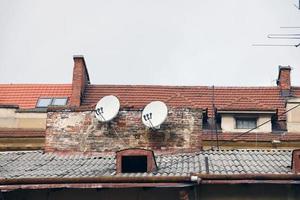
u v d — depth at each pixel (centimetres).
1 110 3528
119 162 2012
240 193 1881
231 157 2156
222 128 3397
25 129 3441
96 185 1878
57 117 2498
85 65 3828
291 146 3203
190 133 2448
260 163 2056
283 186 1878
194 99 3722
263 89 3819
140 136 2453
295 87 3834
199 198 1880
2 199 1922
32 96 3941
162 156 2280
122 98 3731
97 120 2480
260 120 3416
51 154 2398
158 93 3766
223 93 3766
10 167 2131
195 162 2103
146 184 1861
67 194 1933
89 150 2444
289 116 3447
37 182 1895
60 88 3994
